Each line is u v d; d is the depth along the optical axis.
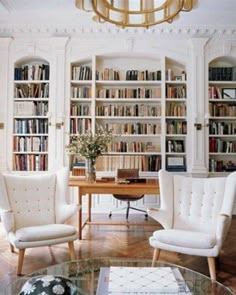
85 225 4.70
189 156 5.62
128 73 5.78
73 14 5.31
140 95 5.75
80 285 1.96
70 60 5.66
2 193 3.28
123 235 4.33
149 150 5.77
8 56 5.65
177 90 5.74
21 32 5.61
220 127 5.71
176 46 5.66
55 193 3.69
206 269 3.18
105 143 4.36
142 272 2.15
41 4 4.95
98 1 2.57
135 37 5.65
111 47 5.66
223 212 3.09
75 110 5.74
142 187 3.98
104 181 4.36
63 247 3.78
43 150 5.70
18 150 5.69
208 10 5.10
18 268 2.96
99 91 5.77
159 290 1.87
